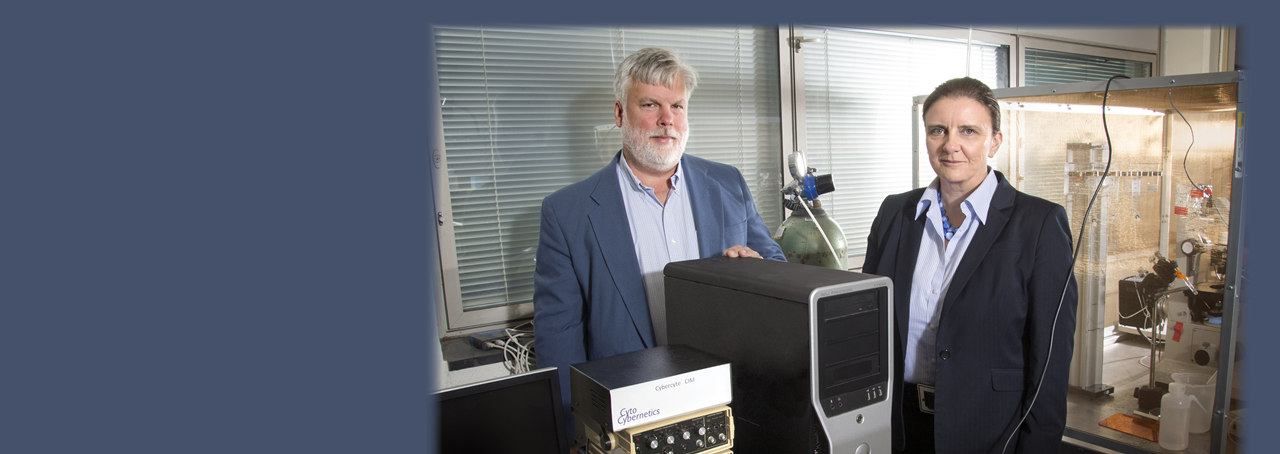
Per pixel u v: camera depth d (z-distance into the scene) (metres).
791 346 0.83
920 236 1.25
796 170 1.74
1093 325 1.95
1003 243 1.15
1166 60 3.33
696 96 1.97
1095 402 1.98
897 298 1.25
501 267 1.76
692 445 0.86
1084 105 1.78
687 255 1.38
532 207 1.78
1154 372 1.86
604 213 1.32
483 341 1.62
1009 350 1.15
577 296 1.34
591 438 0.89
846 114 2.28
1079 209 1.93
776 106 2.11
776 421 0.88
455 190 1.68
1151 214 1.88
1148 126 1.82
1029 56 2.76
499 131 1.71
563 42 1.76
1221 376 1.46
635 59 1.28
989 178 1.20
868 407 0.86
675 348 1.01
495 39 1.67
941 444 1.17
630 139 1.31
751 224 1.49
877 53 2.32
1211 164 1.73
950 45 2.50
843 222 2.33
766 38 2.07
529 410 0.94
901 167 2.43
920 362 1.25
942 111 1.15
